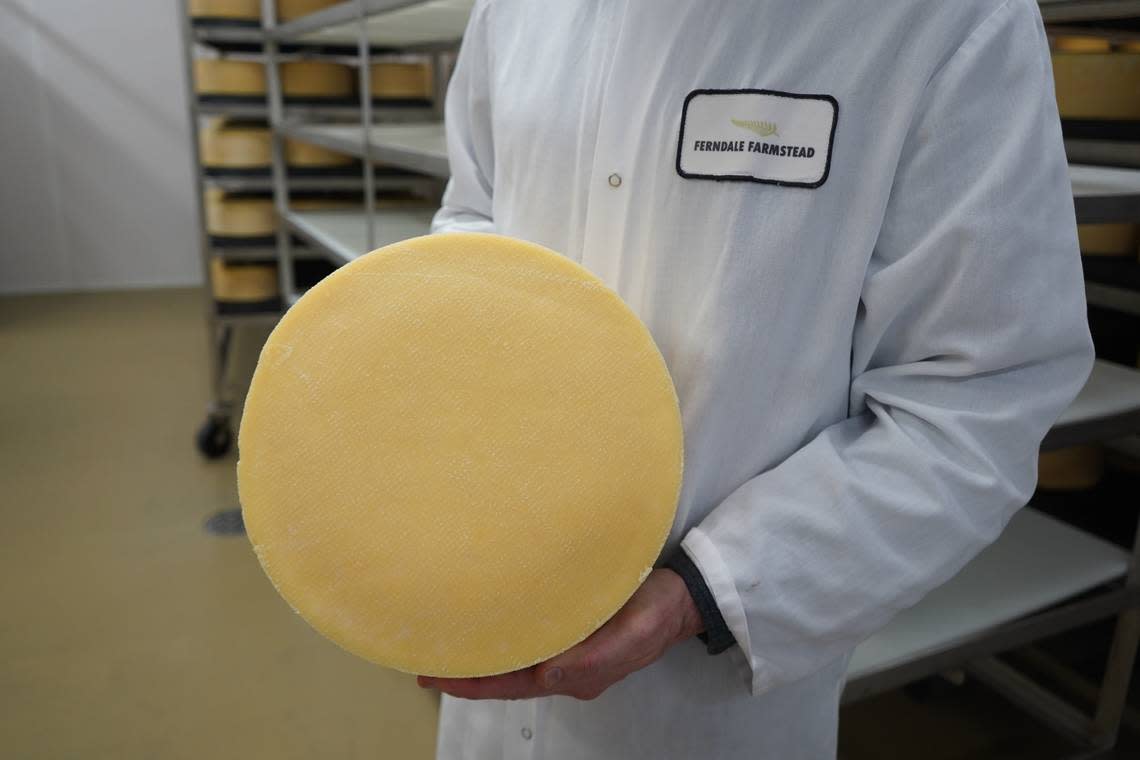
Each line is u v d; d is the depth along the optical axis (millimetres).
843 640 748
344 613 657
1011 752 1873
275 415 648
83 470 3104
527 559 655
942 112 660
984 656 1418
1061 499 1900
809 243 714
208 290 3238
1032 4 676
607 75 778
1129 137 1318
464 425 654
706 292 735
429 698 2027
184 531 2709
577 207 808
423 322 655
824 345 741
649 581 720
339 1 3061
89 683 2025
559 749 920
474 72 988
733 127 713
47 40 5156
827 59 692
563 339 658
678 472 659
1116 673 1745
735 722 881
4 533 2660
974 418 694
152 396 3828
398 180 3414
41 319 4934
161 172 5559
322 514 650
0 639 2164
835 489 709
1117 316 1827
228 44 3461
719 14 713
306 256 3426
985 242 649
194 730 1894
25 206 5363
